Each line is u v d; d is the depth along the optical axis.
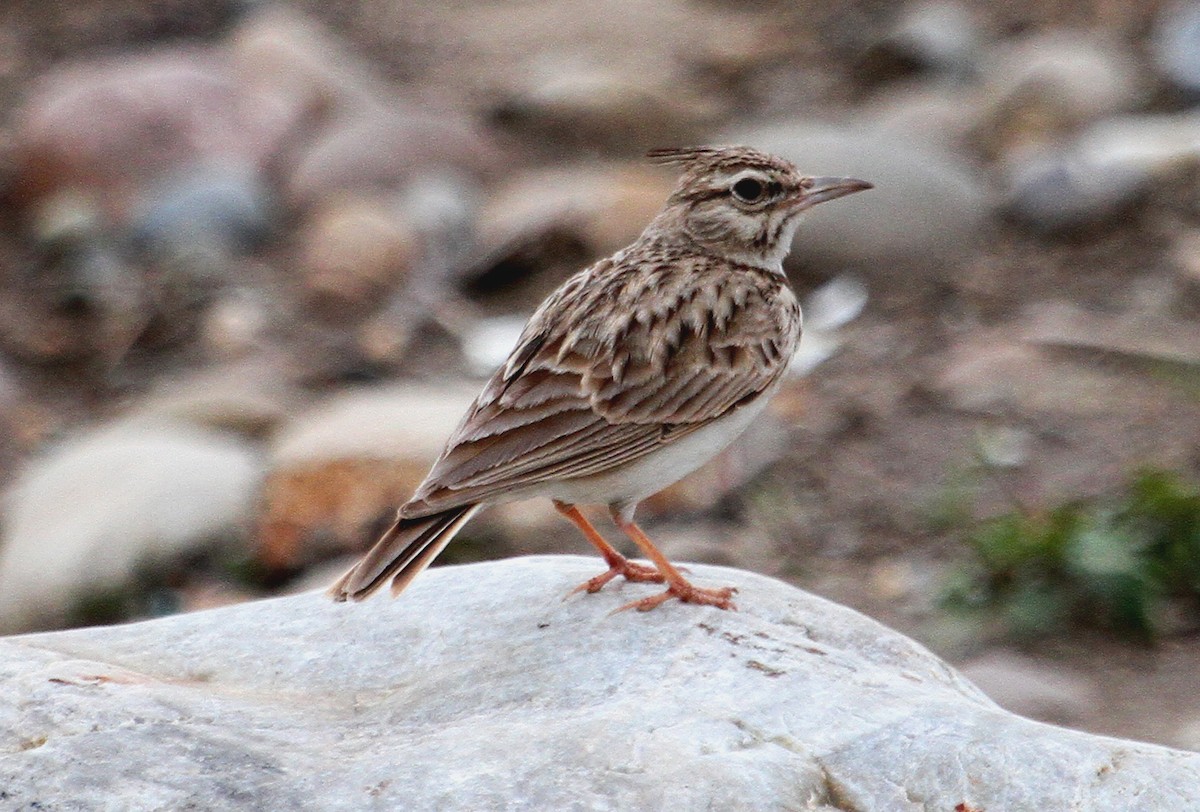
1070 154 20.25
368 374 18.03
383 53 25.70
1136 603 13.24
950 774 7.12
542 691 7.82
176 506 14.88
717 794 6.88
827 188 9.68
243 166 21.86
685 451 9.00
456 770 7.04
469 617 8.63
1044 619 13.37
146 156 21.84
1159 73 22.72
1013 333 17.52
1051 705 12.30
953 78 23.53
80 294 19.81
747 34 25.86
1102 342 17.19
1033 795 7.03
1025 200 19.50
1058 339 17.30
